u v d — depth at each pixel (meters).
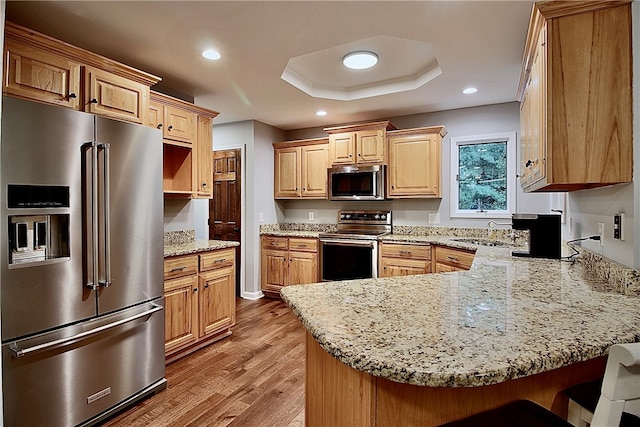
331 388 1.11
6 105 1.54
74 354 1.79
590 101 1.45
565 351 0.82
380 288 1.45
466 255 3.05
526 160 2.27
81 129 1.81
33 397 1.63
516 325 1.00
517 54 2.52
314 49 2.45
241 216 4.55
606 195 1.69
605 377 0.76
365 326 1.00
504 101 3.68
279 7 1.93
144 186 2.17
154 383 2.24
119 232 2.01
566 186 1.91
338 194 4.28
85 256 1.82
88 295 1.84
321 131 4.85
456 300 1.27
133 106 2.34
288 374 2.49
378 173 4.03
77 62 2.02
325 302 1.24
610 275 1.52
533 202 3.60
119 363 2.01
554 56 1.49
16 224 1.62
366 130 4.14
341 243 4.04
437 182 3.85
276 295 4.52
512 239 3.36
